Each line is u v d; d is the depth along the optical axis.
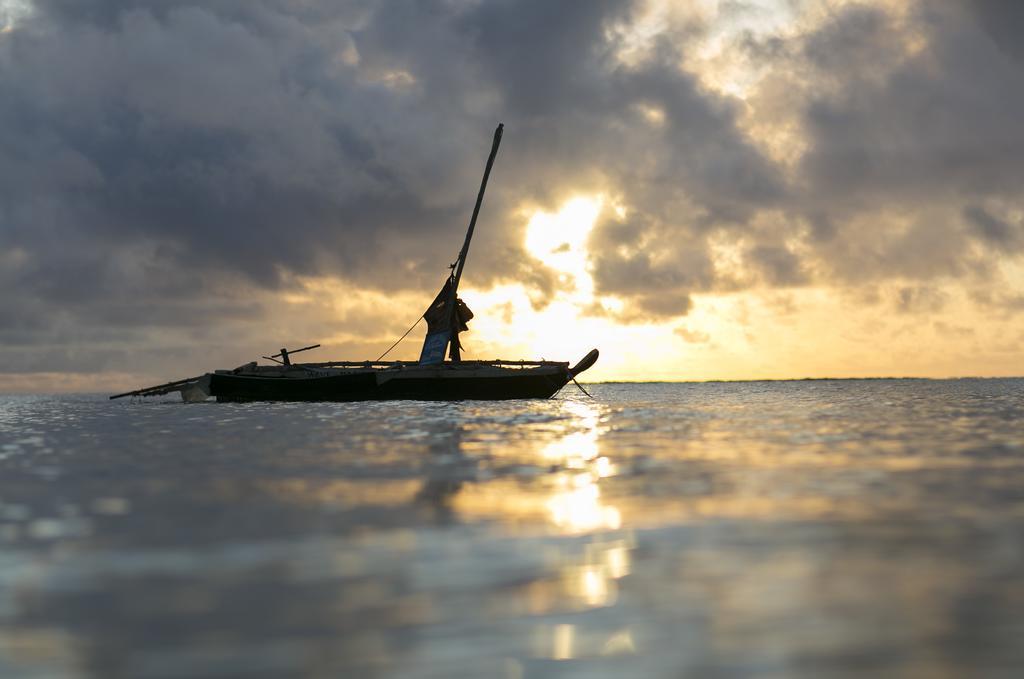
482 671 4.56
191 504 10.61
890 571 6.52
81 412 46.72
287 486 12.41
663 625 5.28
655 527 8.48
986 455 16.08
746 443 19.59
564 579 6.42
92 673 4.58
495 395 52.66
